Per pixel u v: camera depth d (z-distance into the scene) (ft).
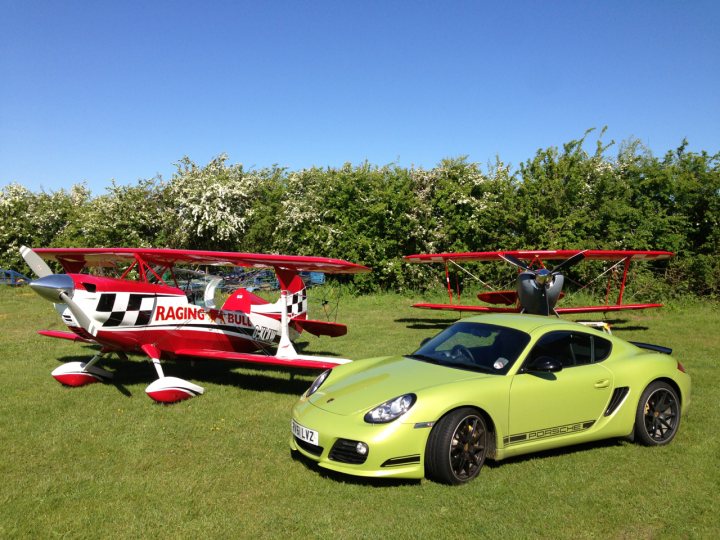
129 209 66.08
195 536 10.23
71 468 13.62
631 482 12.59
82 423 17.19
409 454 12.01
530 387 13.41
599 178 58.80
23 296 57.11
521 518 10.87
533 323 15.24
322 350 29.19
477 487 12.25
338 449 12.38
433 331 35.88
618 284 54.19
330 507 11.39
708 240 54.95
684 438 15.62
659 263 56.85
